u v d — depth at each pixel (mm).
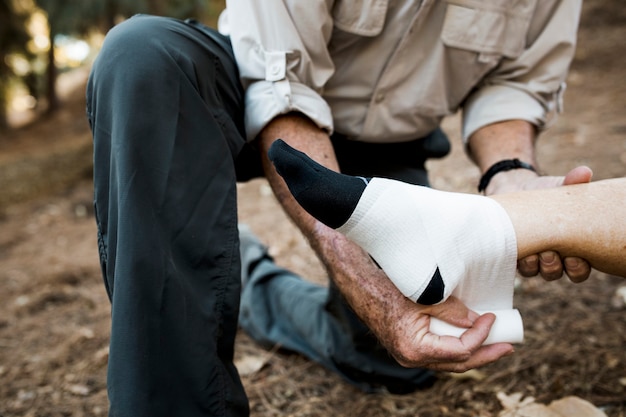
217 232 854
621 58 5000
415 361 829
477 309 874
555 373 1300
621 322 1469
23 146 7133
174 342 786
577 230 840
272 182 1001
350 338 1351
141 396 753
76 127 7844
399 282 790
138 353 756
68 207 3525
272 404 1330
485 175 1115
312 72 1025
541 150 3125
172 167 816
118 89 817
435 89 1145
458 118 4391
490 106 1177
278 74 966
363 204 766
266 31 981
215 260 850
